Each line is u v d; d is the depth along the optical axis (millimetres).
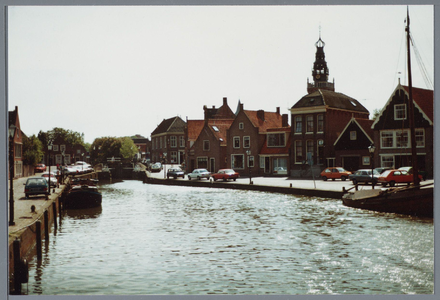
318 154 56812
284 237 21516
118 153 98250
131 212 32844
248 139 64250
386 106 47906
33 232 19688
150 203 38562
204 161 70000
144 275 16031
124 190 55688
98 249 20125
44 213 22219
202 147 70188
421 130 45562
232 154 65938
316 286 14547
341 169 48531
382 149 48344
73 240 22359
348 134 53094
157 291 14367
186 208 33812
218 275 15867
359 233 21812
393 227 23062
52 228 26578
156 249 19797
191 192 48000
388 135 47938
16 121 57469
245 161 64688
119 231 24656
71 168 69625
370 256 17688
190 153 72688
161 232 23891
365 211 28672
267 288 14453
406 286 14406
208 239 21625
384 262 16859
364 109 63125
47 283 15250
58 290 14547
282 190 40469
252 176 62375
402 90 46719
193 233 23281
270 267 16641
